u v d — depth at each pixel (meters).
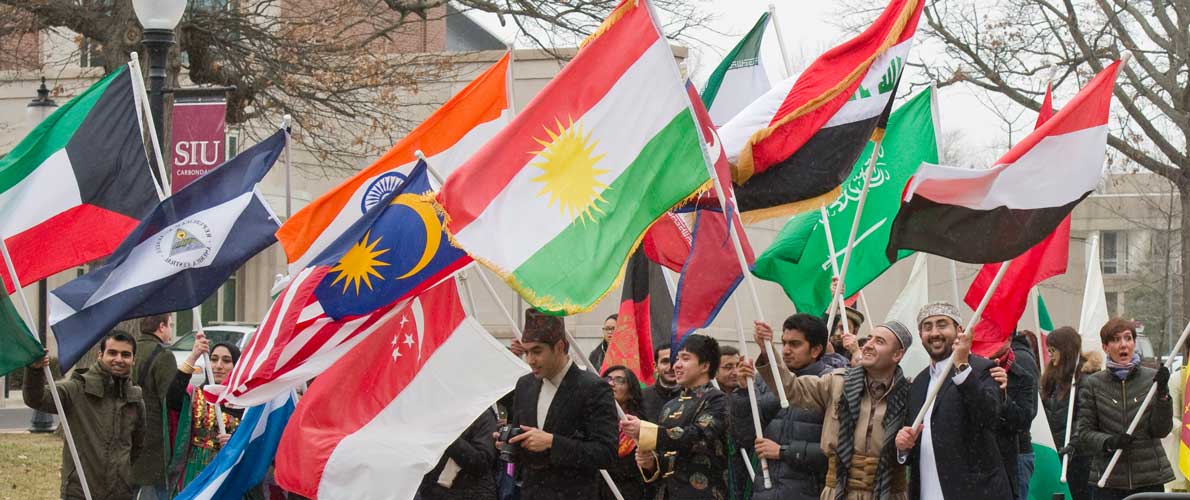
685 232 10.80
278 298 9.38
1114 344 11.58
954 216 8.97
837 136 9.95
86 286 10.49
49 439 21.05
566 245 8.34
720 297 9.50
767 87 12.55
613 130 8.66
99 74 27.94
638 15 8.80
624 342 11.63
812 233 11.41
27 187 10.96
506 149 8.41
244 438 10.61
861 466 8.91
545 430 9.19
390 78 23.20
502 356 9.75
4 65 25.31
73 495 10.95
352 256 9.30
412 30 31.17
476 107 11.14
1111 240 53.66
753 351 25.39
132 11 20.09
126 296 10.54
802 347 9.73
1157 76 29.16
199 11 21.81
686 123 8.77
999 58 29.02
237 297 32.78
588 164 8.57
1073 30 28.23
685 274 9.52
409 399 9.69
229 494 10.60
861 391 8.98
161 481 11.57
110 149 11.17
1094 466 11.73
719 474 9.50
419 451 9.47
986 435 8.85
